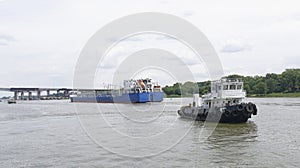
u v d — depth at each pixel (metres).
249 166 28.42
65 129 55.66
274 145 37.12
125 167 28.97
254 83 187.38
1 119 76.62
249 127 52.84
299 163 29.00
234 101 61.66
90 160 31.81
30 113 96.81
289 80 181.75
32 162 31.52
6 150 37.44
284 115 72.50
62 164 30.50
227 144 38.44
